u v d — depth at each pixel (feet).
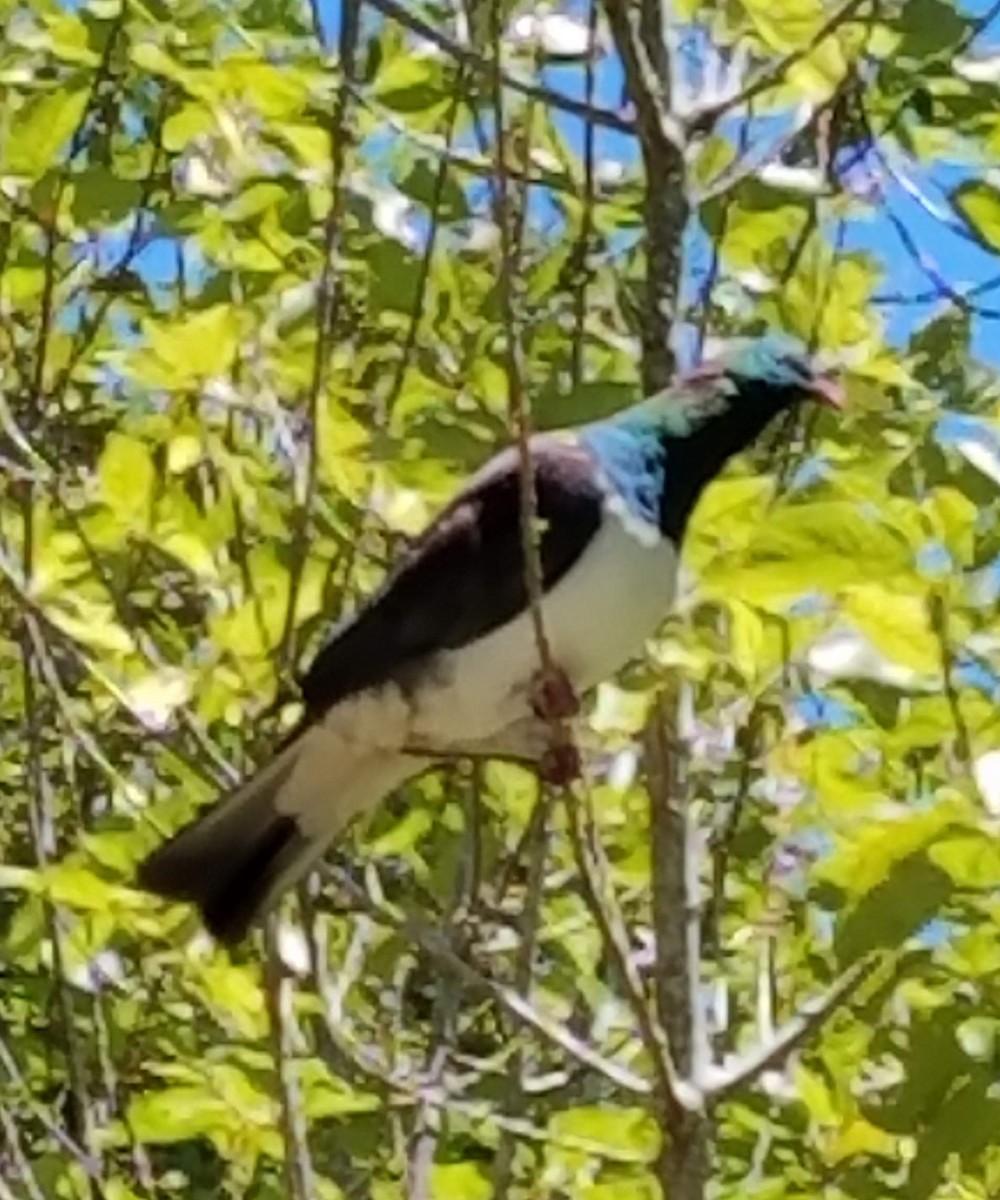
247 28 39.47
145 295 38.73
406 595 31.01
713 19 38.11
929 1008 31.14
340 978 35.42
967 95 38.34
